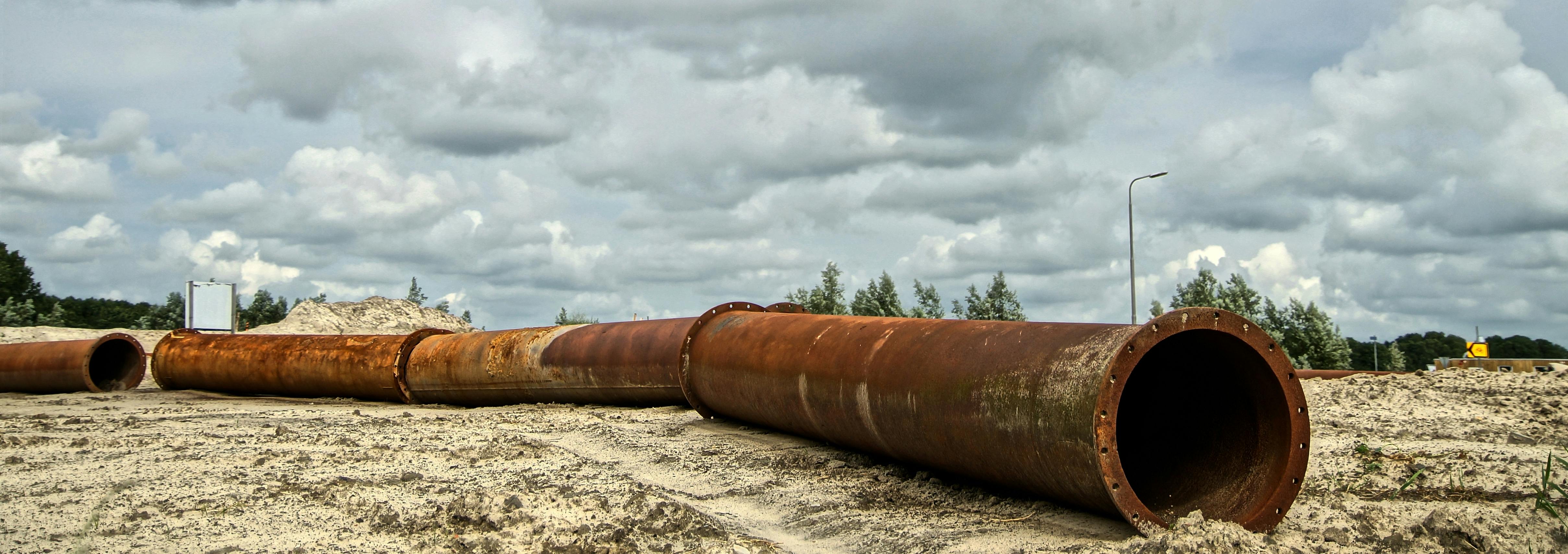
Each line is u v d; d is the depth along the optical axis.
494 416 13.23
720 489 7.70
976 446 6.56
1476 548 5.26
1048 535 5.87
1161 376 6.70
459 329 42.03
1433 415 11.48
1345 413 11.81
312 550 5.58
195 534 5.96
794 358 9.17
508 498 6.57
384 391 16.70
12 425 12.55
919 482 7.68
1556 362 22.02
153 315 63.19
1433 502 6.61
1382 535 5.53
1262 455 5.79
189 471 8.27
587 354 14.07
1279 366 5.53
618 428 11.37
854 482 7.82
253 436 10.94
